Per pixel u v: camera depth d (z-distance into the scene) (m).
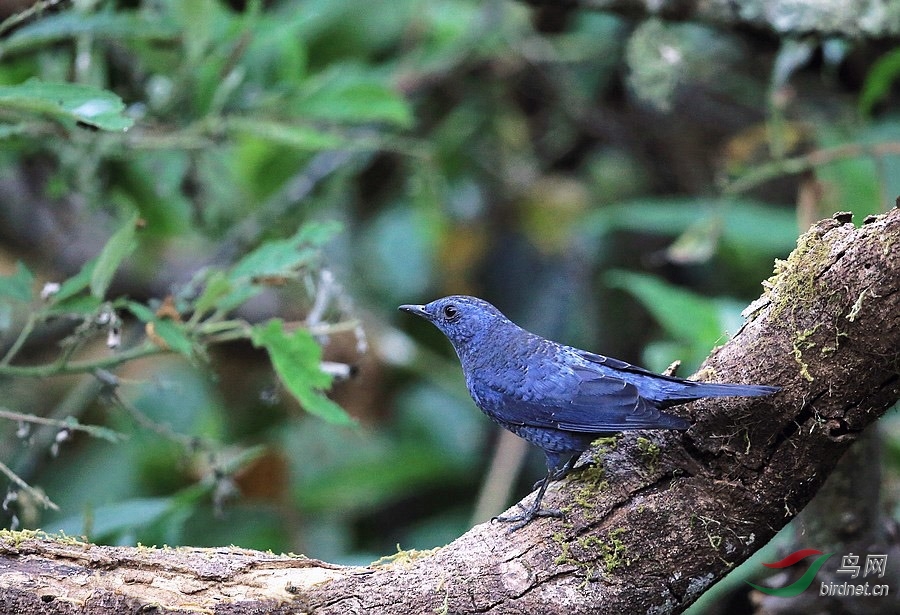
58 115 7.42
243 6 12.52
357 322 9.04
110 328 8.36
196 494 9.60
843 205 12.29
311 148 12.29
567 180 15.47
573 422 8.48
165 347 8.47
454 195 15.16
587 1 11.04
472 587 7.05
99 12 10.44
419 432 14.09
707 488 7.21
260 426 13.94
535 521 7.32
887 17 10.39
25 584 6.68
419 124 14.85
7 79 11.13
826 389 7.02
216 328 8.40
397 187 15.43
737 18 10.74
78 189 11.38
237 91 11.02
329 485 12.98
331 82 11.32
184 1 9.61
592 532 7.18
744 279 14.87
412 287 15.07
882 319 6.73
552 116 15.41
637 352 14.80
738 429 7.23
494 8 14.08
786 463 7.18
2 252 14.30
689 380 7.53
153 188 11.80
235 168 13.66
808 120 13.98
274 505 12.39
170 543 9.63
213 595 6.91
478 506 12.88
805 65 13.34
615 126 15.05
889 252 6.66
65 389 13.83
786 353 7.15
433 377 13.83
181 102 10.69
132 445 13.24
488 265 15.29
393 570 7.16
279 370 8.20
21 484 7.55
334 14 15.01
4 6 10.49
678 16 10.90
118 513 9.36
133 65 11.41
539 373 8.86
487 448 14.31
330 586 7.03
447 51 14.41
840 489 9.45
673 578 7.18
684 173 15.03
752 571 10.02
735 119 14.79
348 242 15.14
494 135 15.09
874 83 11.15
